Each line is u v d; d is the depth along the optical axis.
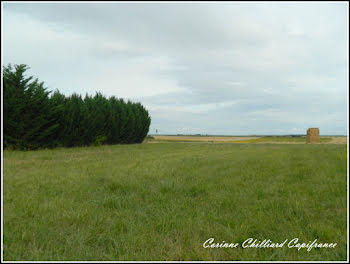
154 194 4.88
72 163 9.62
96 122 22.23
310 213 3.65
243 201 4.33
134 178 6.36
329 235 2.90
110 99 27.02
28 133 16.44
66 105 19.58
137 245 2.80
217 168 8.12
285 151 15.12
